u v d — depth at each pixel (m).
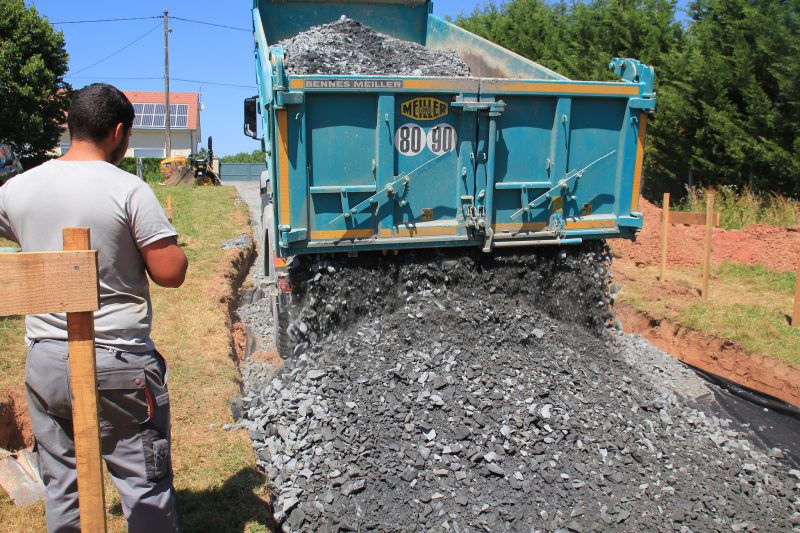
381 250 5.34
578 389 4.69
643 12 18.92
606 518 3.63
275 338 6.63
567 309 5.78
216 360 5.66
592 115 5.52
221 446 4.11
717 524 3.73
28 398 2.54
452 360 4.67
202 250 10.20
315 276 5.12
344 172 5.02
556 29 22.02
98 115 2.53
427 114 5.09
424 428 4.15
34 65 20.11
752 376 6.71
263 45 5.84
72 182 2.44
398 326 5.03
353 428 4.19
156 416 2.62
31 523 3.24
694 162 16.33
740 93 15.35
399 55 6.47
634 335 6.82
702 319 7.61
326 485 3.85
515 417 4.22
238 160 45.72
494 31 23.38
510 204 5.46
